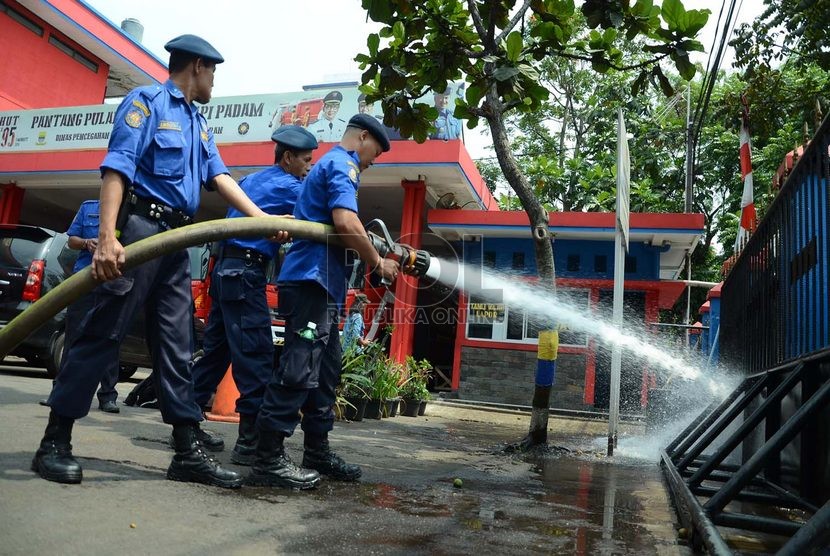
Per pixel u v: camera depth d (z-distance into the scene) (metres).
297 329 2.94
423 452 4.77
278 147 4.07
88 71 18.84
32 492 2.26
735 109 13.19
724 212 19.30
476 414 9.66
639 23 4.93
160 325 2.75
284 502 2.60
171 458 3.22
